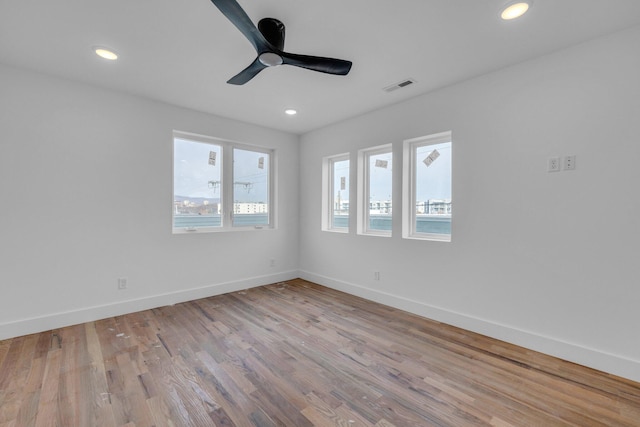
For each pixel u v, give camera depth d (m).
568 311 2.18
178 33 2.01
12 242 2.48
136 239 3.11
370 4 1.71
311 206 4.43
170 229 3.34
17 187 2.49
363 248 3.67
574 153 2.14
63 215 2.70
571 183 2.15
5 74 2.44
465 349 2.34
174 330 2.66
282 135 4.39
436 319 2.93
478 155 2.63
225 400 1.71
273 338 2.52
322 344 2.41
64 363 2.08
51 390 1.78
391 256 3.35
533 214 2.33
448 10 1.76
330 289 4.02
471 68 2.48
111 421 1.54
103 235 2.91
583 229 2.11
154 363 2.10
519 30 1.96
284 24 1.90
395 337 2.55
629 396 1.76
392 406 1.68
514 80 2.42
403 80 2.70
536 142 2.31
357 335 2.59
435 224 3.14
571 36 2.02
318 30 1.96
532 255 2.34
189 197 3.63
